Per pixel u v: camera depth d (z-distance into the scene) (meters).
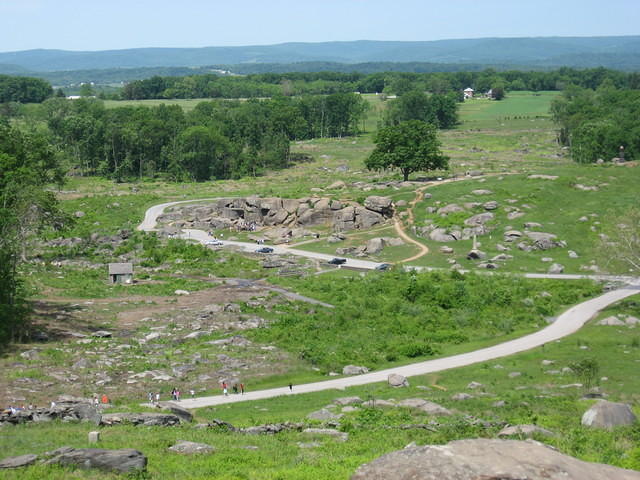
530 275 120.75
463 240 141.50
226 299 111.50
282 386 73.00
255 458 40.00
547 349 82.62
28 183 121.88
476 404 58.53
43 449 39.25
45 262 137.75
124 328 93.38
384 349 87.00
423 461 20.00
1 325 82.81
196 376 74.69
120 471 34.62
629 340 83.19
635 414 48.44
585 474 19.84
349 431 49.53
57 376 70.00
